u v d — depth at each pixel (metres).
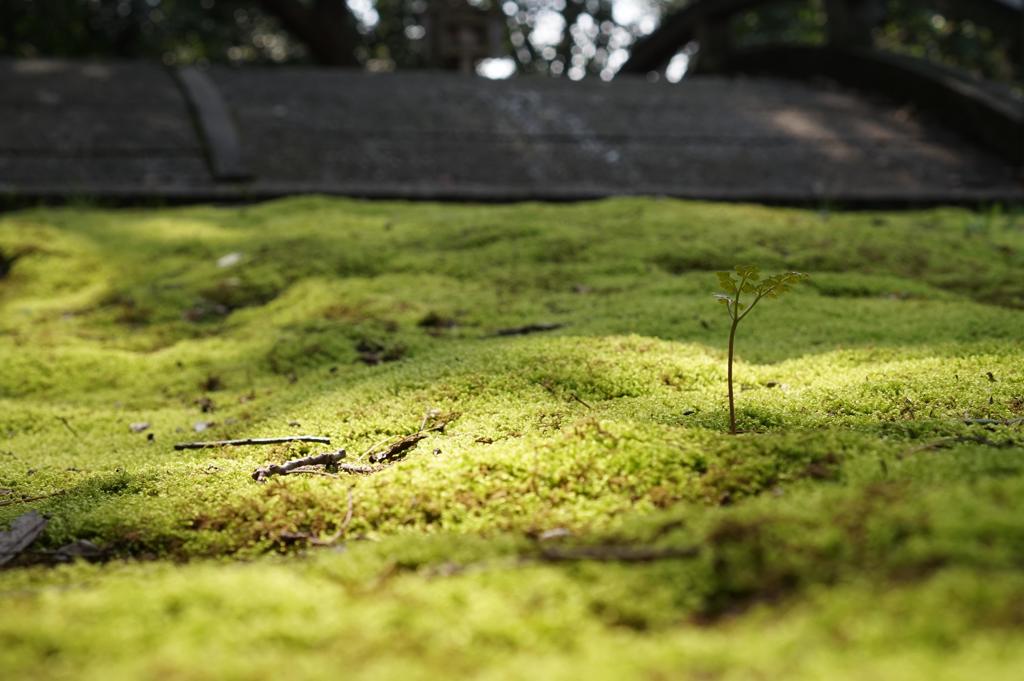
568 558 1.89
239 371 4.21
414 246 5.98
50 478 2.96
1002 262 5.65
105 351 4.56
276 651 1.55
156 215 6.95
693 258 5.56
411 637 1.60
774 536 1.83
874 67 11.02
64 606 1.75
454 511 2.31
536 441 2.59
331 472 2.70
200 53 20.59
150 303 5.23
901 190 8.16
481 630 1.61
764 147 9.12
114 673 1.45
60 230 6.29
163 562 2.22
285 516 2.41
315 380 3.95
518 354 3.62
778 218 6.64
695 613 1.66
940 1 10.66
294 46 22.19
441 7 14.06
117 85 9.58
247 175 7.66
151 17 17.97
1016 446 2.35
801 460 2.34
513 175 8.15
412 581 1.85
